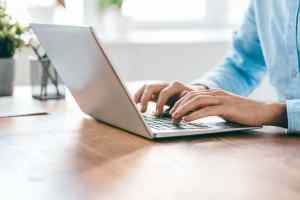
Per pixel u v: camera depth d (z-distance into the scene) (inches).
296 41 60.0
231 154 38.4
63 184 31.2
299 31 59.4
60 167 34.8
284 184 31.2
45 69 63.2
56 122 50.1
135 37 111.8
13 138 43.3
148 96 53.2
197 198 28.8
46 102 61.4
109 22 111.6
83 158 37.0
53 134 44.9
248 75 68.6
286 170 34.2
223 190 30.1
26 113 53.8
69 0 99.6
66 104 60.2
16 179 32.2
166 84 54.5
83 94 49.8
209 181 31.8
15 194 29.5
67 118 52.1
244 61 68.1
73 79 49.9
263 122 46.7
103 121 50.1
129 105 42.4
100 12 110.8
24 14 88.7
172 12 121.6
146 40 109.0
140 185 31.0
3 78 65.1
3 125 48.6
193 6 123.4
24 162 36.0
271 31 63.2
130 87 70.4
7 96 65.7
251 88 69.0
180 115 46.4
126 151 39.0
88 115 53.2
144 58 107.9
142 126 42.8
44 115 53.7
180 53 110.6
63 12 96.8
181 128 44.8
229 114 46.2
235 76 66.8
